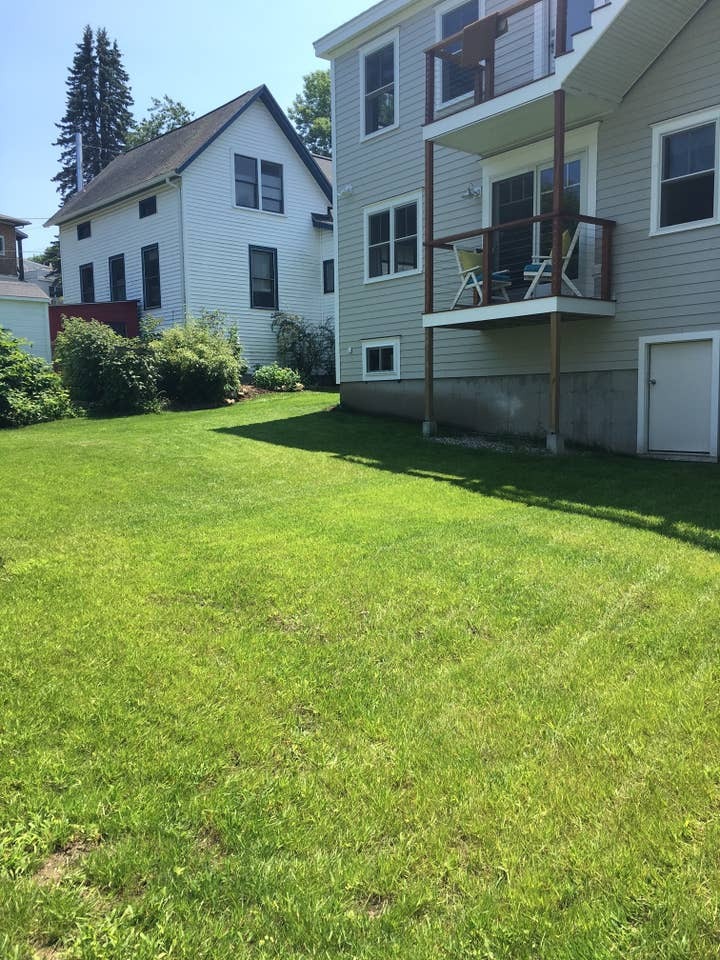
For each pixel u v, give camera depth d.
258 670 3.29
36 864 2.12
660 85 9.29
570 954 1.80
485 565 4.63
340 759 2.63
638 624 3.73
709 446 9.16
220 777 2.53
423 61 12.45
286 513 6.15
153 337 16.95
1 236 33.00
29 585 4.29
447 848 2.18
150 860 2.13
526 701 3.01
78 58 51.53
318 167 23.12
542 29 10.65
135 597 4.12
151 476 7.62
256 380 18.58
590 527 5.58
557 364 9.37
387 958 1.80
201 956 1.81
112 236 22.97
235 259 21.34
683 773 2.51
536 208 10.97
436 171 12.36
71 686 3.12
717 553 4.86
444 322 10.73
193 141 21.16
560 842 2.19
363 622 3.80
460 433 11.55
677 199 9.31
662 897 1.97
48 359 21.70
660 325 9.50
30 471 7.63
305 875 2.07
